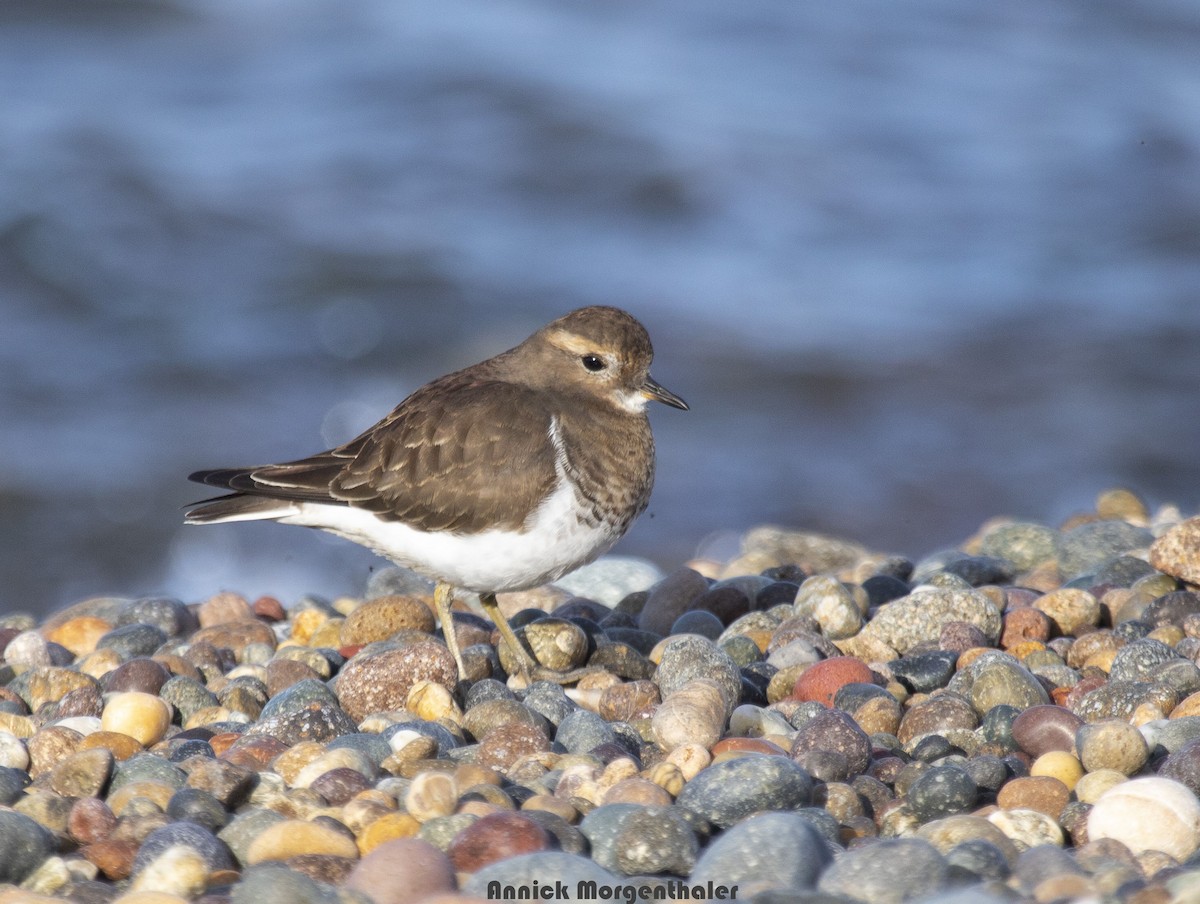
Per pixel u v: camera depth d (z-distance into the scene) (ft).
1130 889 16.47
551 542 26.37
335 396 64.39
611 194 80.33
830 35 102.37
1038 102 93.40
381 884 16.93
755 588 32.40
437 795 19.03
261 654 29.48
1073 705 23.73
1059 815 19.48
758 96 91.71
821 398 63.72
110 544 54.65
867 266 74.90
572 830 18.48
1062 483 57.52
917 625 28.02
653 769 20.74
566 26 101.50
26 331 67.36
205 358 66.03
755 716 23.17
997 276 73.72
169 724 24.49
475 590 27.30
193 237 74.79
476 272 72.84
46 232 73.10
